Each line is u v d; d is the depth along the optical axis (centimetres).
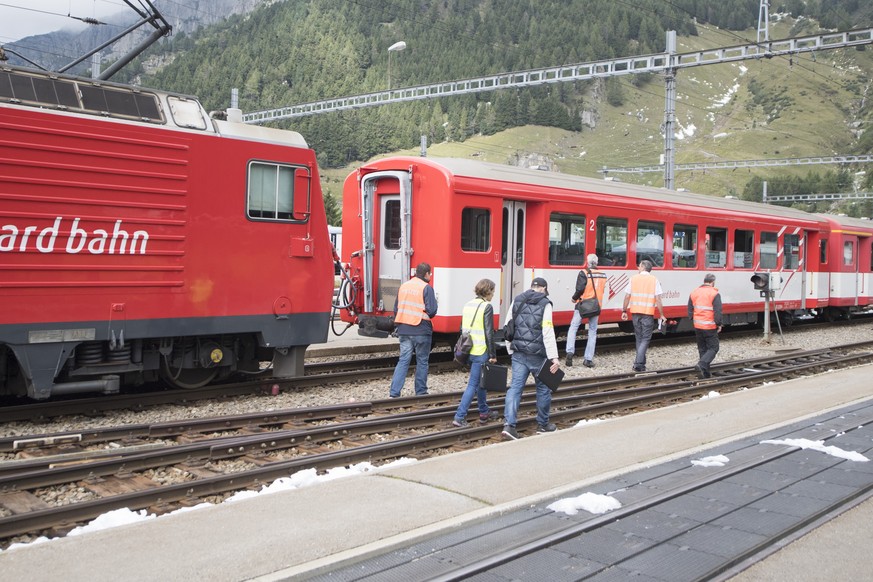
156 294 872
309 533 459
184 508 560
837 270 2434
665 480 593
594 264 1387
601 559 433
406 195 1309
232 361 1004
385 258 1379
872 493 564
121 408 919
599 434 761
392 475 599
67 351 809
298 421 858
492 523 489
